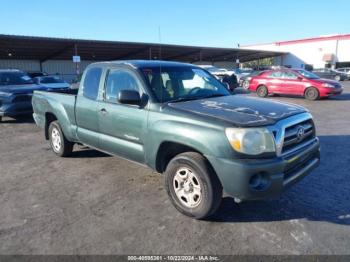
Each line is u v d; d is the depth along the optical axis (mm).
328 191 4355
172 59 45031
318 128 8555
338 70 38719
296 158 3467
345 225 3455
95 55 37031
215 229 3434
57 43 27891
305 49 50781
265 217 3668
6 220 3721
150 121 3916
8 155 6520
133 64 4496
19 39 24781
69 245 3188
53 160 6023
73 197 4332
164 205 4031
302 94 15477
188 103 3969
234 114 3480
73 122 5461
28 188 4688
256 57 54531
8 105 9906
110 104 4559
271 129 3246
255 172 3137
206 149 3312
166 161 4055
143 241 3234
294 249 3037
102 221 3654
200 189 3494
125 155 4465
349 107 12641
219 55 46312
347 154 6059
